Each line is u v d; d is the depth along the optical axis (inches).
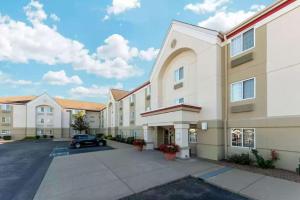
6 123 1851.6
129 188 318.3
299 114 368.8
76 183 354.9
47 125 1974.7
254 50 455.2
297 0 381.1
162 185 328.5
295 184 301.3
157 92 789.9
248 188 294.0
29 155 738.8
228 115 510.3
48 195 300.5
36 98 1945.1
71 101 2410.2
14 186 353.4
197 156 568.4
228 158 494.6
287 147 384.8
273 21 418.9
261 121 433.1
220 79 527.2
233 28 502.3
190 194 287.7
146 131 772.6
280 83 400.8
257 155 422.6
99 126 2311.8
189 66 650.8
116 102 1534.2
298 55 374.9
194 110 560.4
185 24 632.4
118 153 689.6
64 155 706.2
